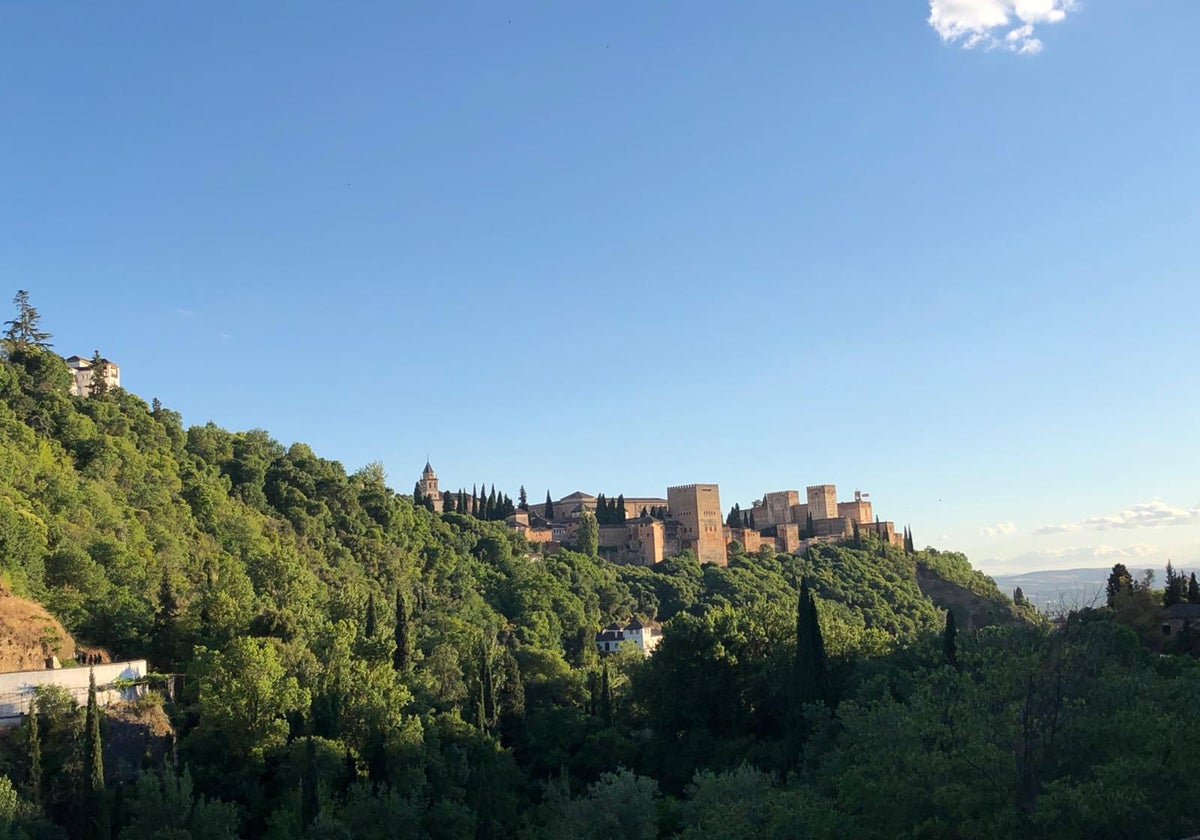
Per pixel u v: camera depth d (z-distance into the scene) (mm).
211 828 68562
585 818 79438
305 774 77562
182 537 149875
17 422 145500
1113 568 143375
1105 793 52375
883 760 64188
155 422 197500
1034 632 73875
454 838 85812
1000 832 54250
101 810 68188
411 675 116125
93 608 100750
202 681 86625
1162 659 93562
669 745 113938
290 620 107250
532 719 121875
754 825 68250
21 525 102812
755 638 121438
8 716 74812
